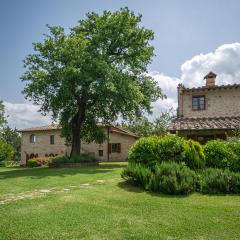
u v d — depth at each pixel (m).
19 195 11.66
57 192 12.02
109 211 8.83
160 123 53.78
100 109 30.58
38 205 9.48
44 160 37.06
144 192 11.79
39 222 7.64
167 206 9.55
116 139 44.19
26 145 50.78
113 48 30.19
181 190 11.32
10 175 20.11
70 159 27.89
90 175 17.91
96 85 25.97
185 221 7.89
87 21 30.20
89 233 6.89
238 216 8.34
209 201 10.26
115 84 26.09
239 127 21.31
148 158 13.73
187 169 12.30
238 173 11.98
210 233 6.98
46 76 26.28
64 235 6.76
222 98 25.28
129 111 29.14
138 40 30.00
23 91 27.42
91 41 28.53
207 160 13.58
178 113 26.19
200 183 11.82
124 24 29.14
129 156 14.45
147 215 8.46
